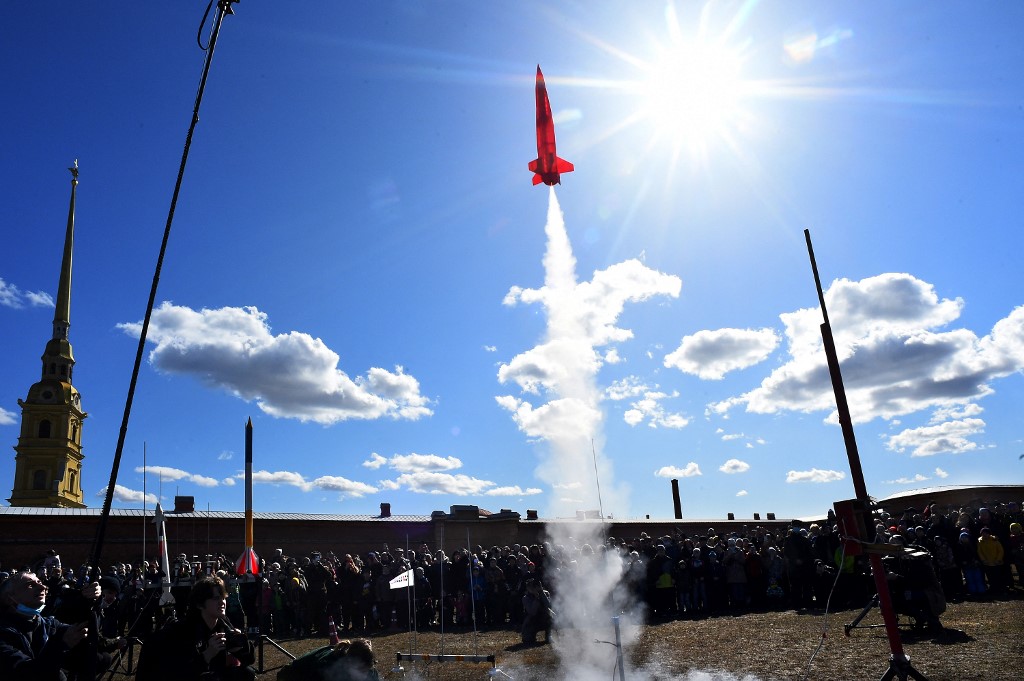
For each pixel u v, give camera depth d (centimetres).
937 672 1077
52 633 712
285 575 2336
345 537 3412
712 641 1527
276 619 2305
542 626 1812
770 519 5309
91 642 720
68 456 7219
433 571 2336
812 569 2081
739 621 1839
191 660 589
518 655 1544
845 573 1989
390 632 2164
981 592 1945
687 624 1873
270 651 1838
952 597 1923
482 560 2436
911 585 1441
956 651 1212
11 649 619
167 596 977
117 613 1431
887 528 1977
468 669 1392
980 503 4100
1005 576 2056
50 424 7194
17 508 2839
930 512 2370
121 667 1509
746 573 2191
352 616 2384
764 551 2256
